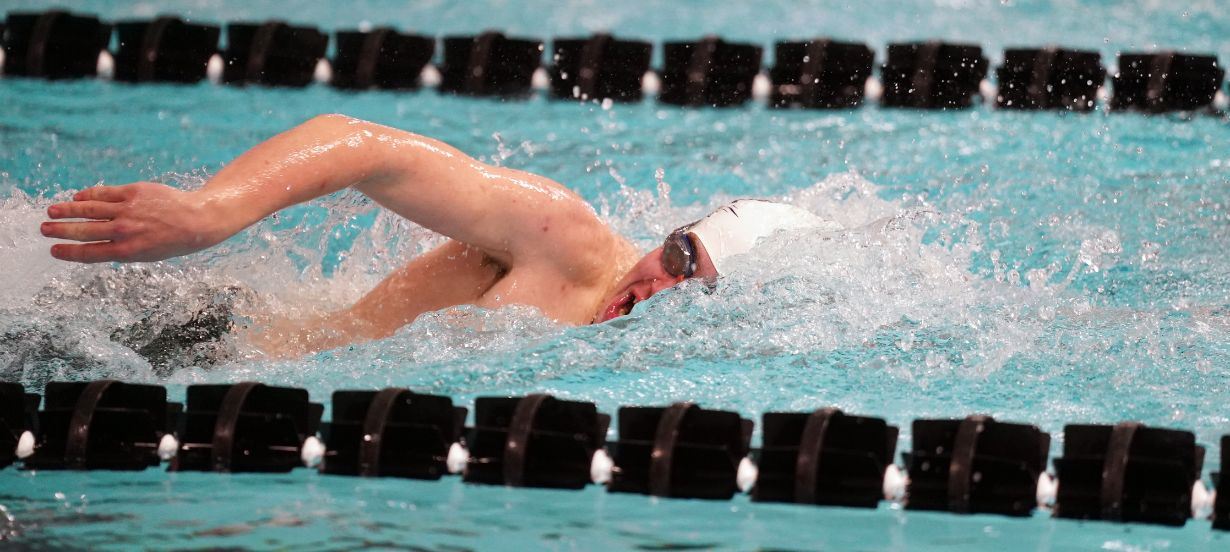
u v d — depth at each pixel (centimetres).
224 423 775
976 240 1196
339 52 1966
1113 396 860
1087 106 1855
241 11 2517
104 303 923
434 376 872
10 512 682
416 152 852
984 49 2266
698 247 958
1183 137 1689
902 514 713
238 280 977
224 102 1820
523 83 1988
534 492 741
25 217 958
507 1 2719
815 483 727
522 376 877
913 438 758
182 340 909
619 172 1555
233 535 652
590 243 948
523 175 927
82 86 1877
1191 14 2467
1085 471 728
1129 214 1365
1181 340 973
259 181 776
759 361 920
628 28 2486
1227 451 721
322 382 862
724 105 1939
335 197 949
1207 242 1271
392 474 760
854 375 897
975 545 662
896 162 1591
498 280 959
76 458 763
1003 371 905
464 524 679
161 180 1029
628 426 771
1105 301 1095
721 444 753
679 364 909
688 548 652
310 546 638
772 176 1536
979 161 1588
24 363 867
